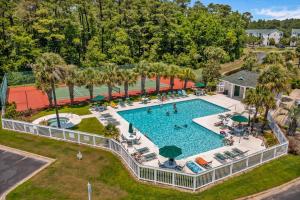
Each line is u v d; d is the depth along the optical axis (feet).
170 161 69.41
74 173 63.72
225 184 60.80
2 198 53.67
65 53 205.46
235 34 284.61
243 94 134.92
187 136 93.20
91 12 222.07
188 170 68.08
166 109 123.03
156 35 233.76
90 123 100.07
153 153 75.46
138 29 230.27
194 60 229.04
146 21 239.09
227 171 62.95
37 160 69.82
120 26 234.58
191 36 252.42
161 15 231.50
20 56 181.98
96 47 215.10
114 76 119.65
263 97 83.92
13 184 58.80
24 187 57.52
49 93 113.50
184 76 141.28
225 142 84.17
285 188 60.34
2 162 68.59
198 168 67.26
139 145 82.48
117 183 60.23
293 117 88.33
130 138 82.48
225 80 143.74
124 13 234.17
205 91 148.46
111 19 233.96
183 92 141.69
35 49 188.65
